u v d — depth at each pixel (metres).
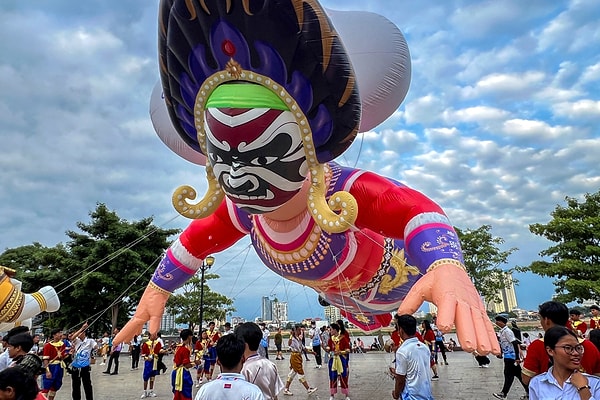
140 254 29.64
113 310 28.39
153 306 9.25
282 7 5.49
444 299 5.76
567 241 21.72
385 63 6.74
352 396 10.59
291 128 6.18
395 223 7.10
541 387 3.29
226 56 6.00
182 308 29.38
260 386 4.09
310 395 10.85
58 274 28.88
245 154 6.09
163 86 6.89
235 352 3.52
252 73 6.03
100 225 30.27
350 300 9.62
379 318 11.45
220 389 3.34
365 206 7.23
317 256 7.62
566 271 21.08
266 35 5.70
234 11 5.61
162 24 6.18
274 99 6.08
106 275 27.89
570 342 3.21
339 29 6.80
